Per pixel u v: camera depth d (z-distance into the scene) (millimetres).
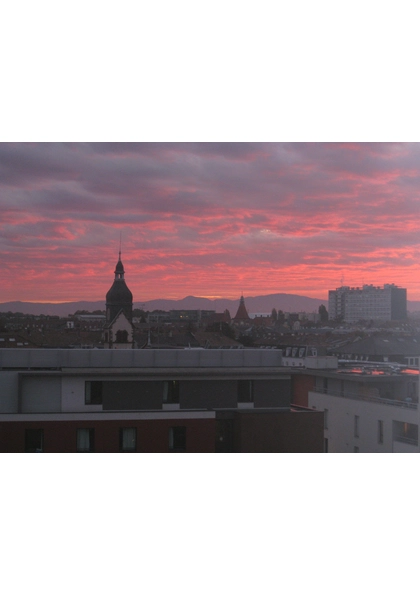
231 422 36844
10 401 34844
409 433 41844
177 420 34969
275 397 38094
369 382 47188
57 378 35531
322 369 53500
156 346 95312
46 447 33656
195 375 36906
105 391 35875
